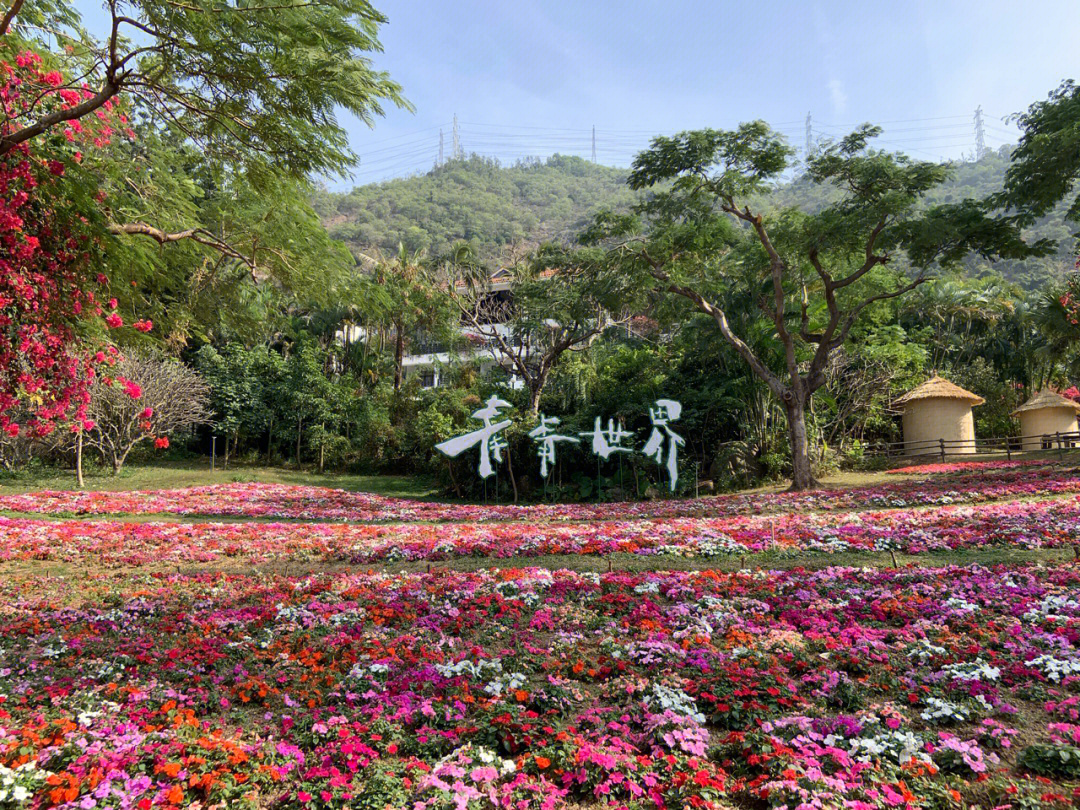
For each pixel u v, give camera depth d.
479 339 35.72
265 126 7.17
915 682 5.31
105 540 13.37
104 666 6.10
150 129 9.09
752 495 20.83
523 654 6.42
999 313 33.28
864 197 19.75
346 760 4.26
